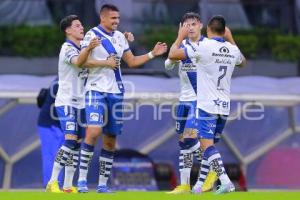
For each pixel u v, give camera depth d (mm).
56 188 32688
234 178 49219
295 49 58969
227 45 30438
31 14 58906
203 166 32062
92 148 31438
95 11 57344
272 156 51531
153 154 49562
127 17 58656
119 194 29906
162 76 50688
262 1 61344
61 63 32969
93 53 31312
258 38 58500
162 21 59594
